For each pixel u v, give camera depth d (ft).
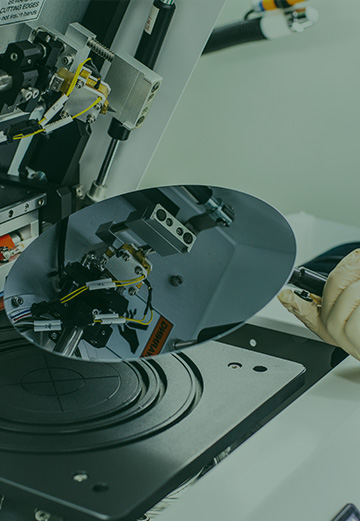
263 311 3.51
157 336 2.60
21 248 3.28
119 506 1.92
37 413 2.39
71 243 2.99
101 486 2.01
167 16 3.14
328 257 4.24
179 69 3.30
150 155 3.49
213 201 3.04
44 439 2.25
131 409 2.45
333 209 6.87
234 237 2.87
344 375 2.98
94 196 3.54
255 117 6.98
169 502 2.37
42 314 2.72
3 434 2.26
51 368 2.71
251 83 6.89
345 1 6.21
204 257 2.86
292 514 2.24
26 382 2.60
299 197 7.00
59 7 3.13
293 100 6.74
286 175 7.00
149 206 3.02
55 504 1.95
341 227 5.89
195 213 3.03
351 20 6.24
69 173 3.39
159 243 2.92
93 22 3.29
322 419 2.62
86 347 2.56
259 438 2.48
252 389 2.62
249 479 2.25
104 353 2.54
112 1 3.24
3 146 3.21
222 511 2.09
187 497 2.15
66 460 2.14
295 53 6.57
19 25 2.98
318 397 2.79
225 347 2.96
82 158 3.61
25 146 3.34
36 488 2.00
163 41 3.25
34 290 2.80
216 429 2.33
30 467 2.10
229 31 5.38
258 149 7.07
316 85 6.59
